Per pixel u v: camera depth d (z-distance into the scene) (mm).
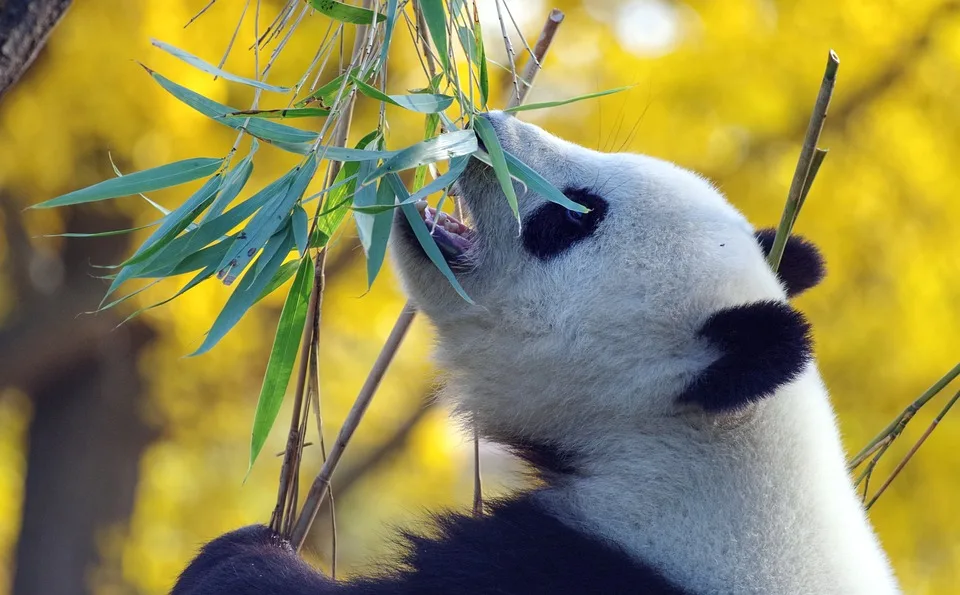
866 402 10234
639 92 9547
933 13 9742
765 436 4172
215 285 10617
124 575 12188
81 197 3736
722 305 4254
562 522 4246
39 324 12141
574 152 4664
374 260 3578
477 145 3957
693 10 9852
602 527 4227
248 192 9984
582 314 4414
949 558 10695
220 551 4773
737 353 3943
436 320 4781
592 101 9695
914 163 9906
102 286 12156
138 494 12891
